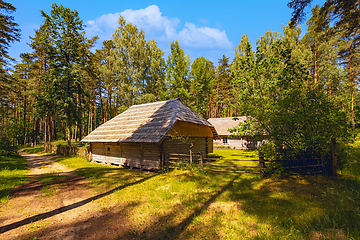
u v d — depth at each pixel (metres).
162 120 12.96
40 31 33.25
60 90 27.77
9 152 20.06
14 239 4.04
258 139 8.77
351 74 24.09
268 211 4.82
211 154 21.19
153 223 4.61
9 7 17.77
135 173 11.04
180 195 6.36
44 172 12.27
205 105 43.72
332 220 4.05
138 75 32.44
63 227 4.57
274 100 8.81
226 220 4.55
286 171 7.63
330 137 7.23
